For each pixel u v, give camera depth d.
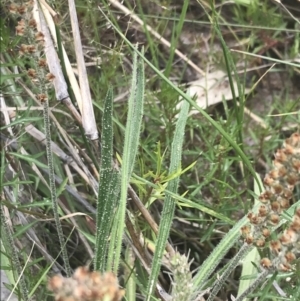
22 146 0.70
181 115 0.59
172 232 0.75
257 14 0.87
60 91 0.61
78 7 0.72
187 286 0.47
